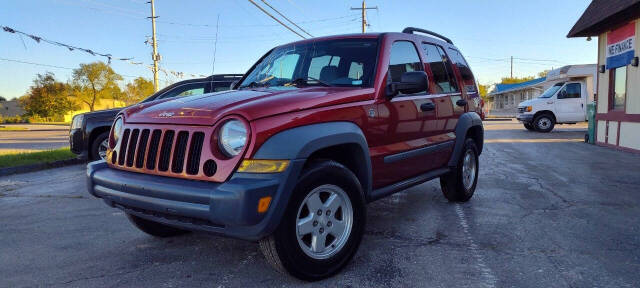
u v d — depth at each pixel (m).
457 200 5.30
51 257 3.55
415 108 4.07
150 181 2.83
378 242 3.82
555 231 4.14
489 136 16.03
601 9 11.16
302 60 4.13
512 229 4.21
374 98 3.54
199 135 2.78
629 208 5.04
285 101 2.90
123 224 4.51
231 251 3.62
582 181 6.75
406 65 4.14
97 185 3.23
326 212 3.00
